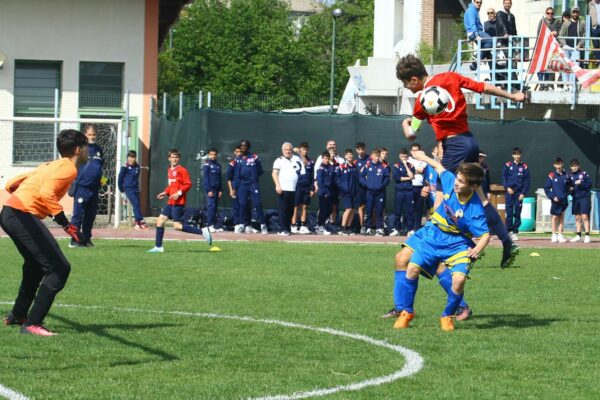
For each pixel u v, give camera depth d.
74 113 41.44
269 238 32.44
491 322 14.98
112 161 38.44
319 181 35.28
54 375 10.69
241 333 13.52
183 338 13.04
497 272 22.91
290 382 10.49
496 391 10.27
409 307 14.20
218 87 88.75
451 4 57.19
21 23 41.00
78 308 15.59
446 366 11.51
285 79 91.88
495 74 41.22
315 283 19.70
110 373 10.83
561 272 22.98
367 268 22.86
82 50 41.44
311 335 13.44
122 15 41.62
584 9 46.50
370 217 35.50
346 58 100.06
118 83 41.81
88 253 25.38
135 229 34.97
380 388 10.29
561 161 33.78
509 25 41.06
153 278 20.06
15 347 12.20
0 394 9.77
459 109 14.58
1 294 17.17
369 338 13.26
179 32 90.06
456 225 13.83
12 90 40.97
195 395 9.84
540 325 14.73
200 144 36.88
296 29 105.19
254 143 37.44
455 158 14.62
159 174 40.28
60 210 12.99
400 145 37.88
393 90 52.91
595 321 15.24
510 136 38.72
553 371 11.35
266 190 37.38
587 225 33.72
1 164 40.00
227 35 89.94
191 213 36.81
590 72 37.59
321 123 38.00
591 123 39.16
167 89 87.25
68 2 41.28
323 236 34.22
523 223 39.50
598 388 10.51
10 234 12.99
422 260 13.98
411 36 56.81
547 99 40.09
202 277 20.44
